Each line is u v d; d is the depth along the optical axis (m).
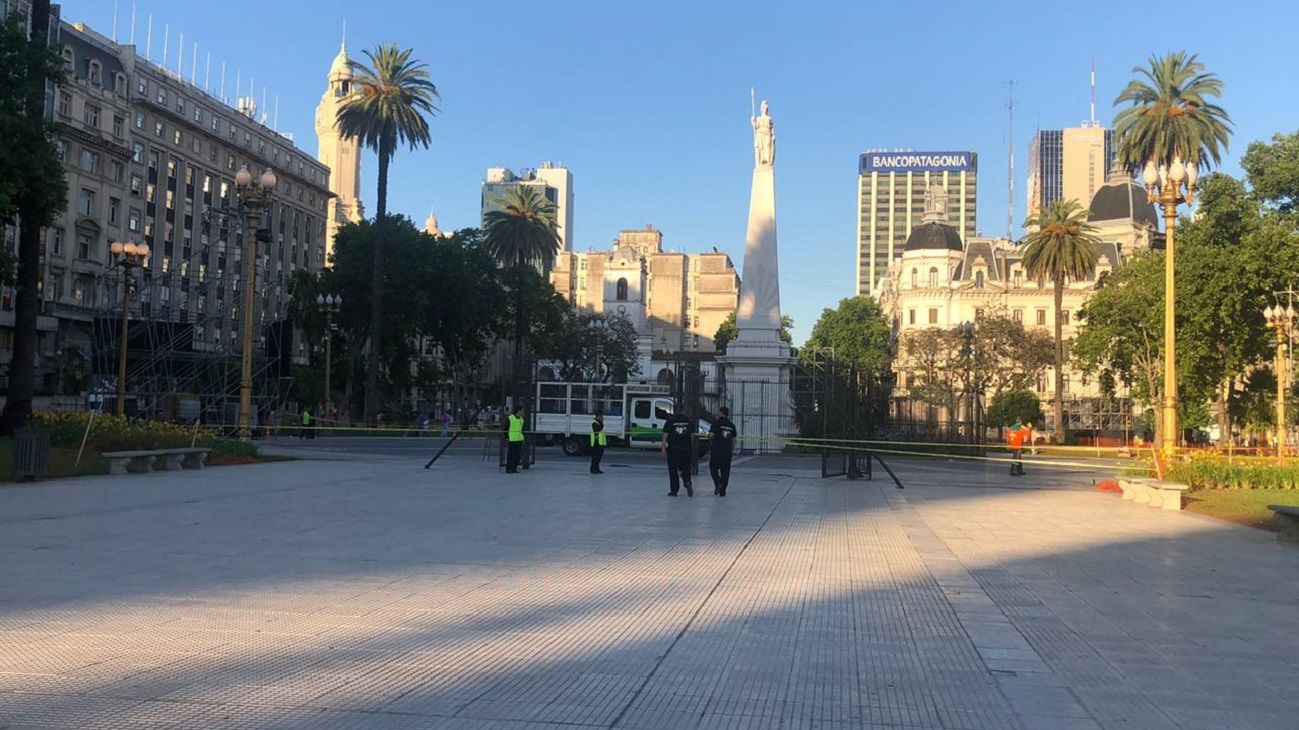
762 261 47.16
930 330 77.31
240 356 56.03
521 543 12.92
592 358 86.88
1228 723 5.77
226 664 6.62
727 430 20.84
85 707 5.62
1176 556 13.08
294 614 8.27
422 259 64.75
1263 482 24.73
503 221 63.25
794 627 8.14
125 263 34.75
